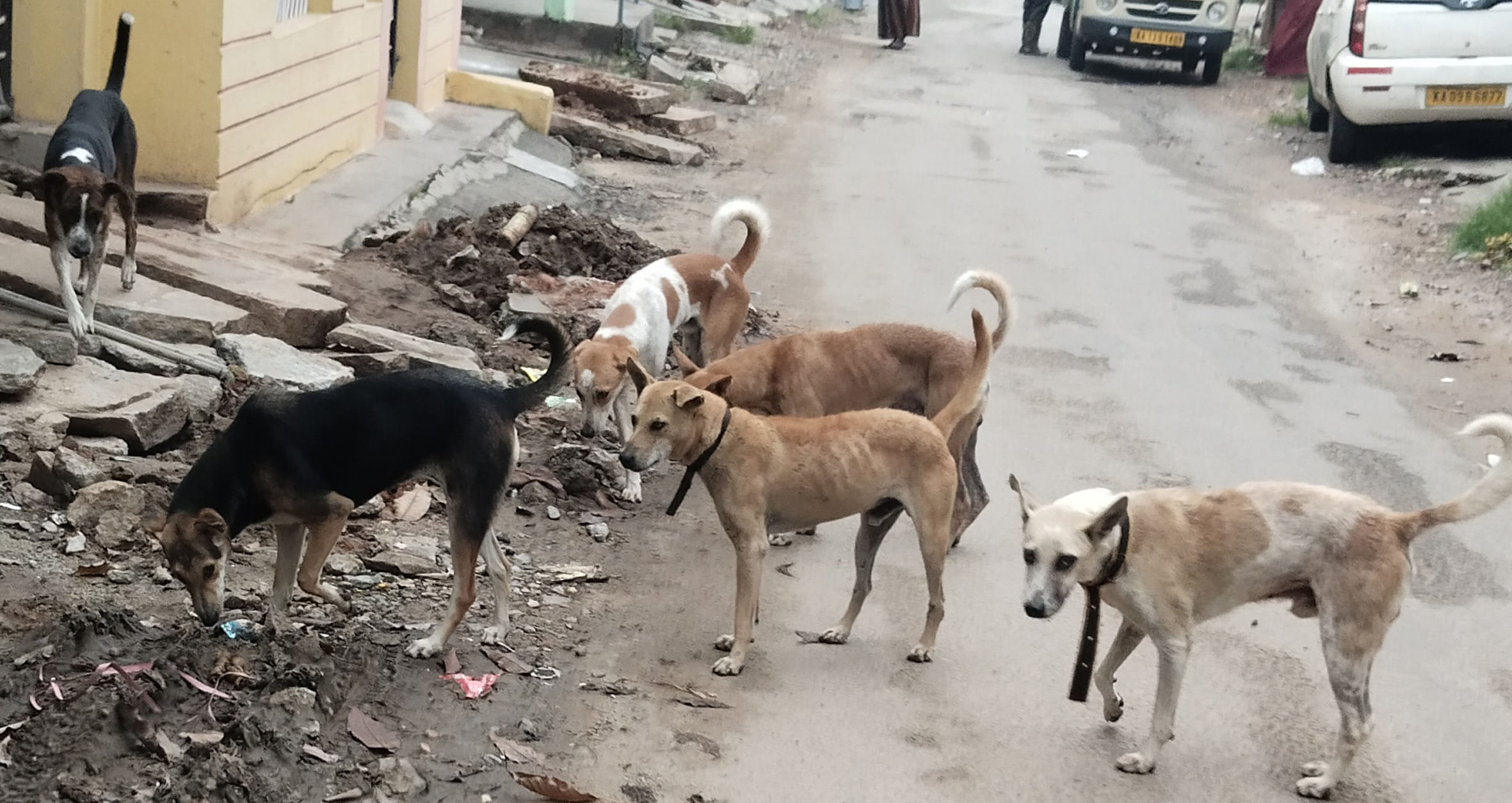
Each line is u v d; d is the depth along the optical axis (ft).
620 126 58.44
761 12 102.42
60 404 22.09
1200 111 77.36
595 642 19.63
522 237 37.11
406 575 20.70
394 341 27.91
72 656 16.46
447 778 15.84
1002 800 16.62
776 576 22.54
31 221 28.53
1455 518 16.84
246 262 30.22
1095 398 32.04
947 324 36.86
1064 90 82.58
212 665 16.66
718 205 49.03
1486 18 57.47
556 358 18.38
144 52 32.60
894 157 59.98
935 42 102.94
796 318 36.50
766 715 18.11
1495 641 21.31
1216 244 48.01
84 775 14.57
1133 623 17.90
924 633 19.99
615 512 24.30
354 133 42.75
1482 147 61.87
